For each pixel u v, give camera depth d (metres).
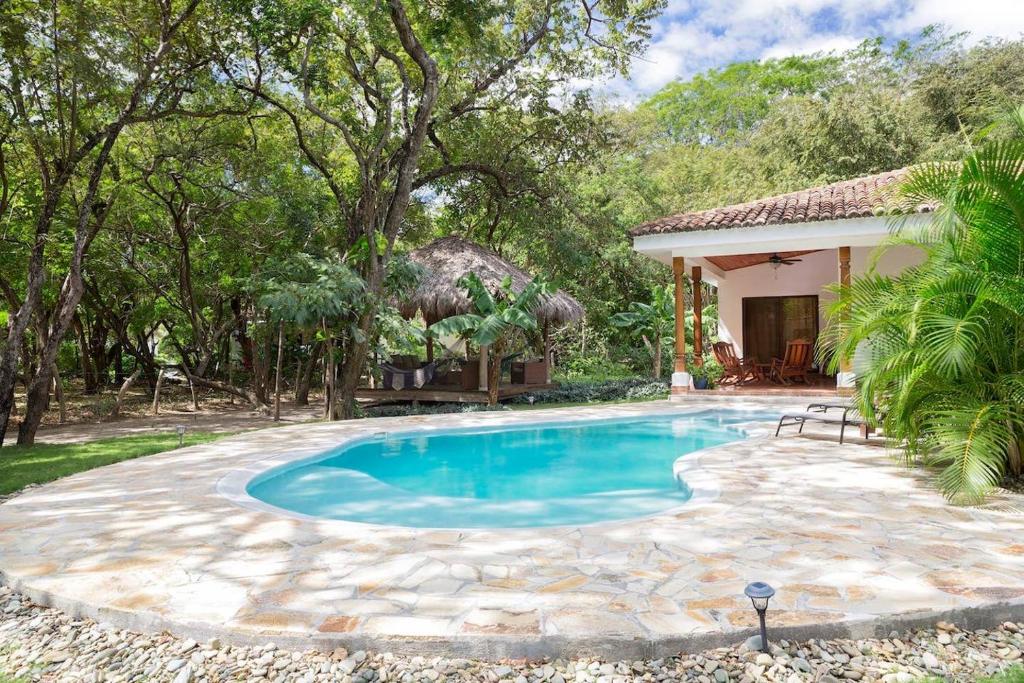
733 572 4.04
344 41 13.97
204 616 3.50
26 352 16.91
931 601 3.53
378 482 8.19
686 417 13.38
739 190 27.75
